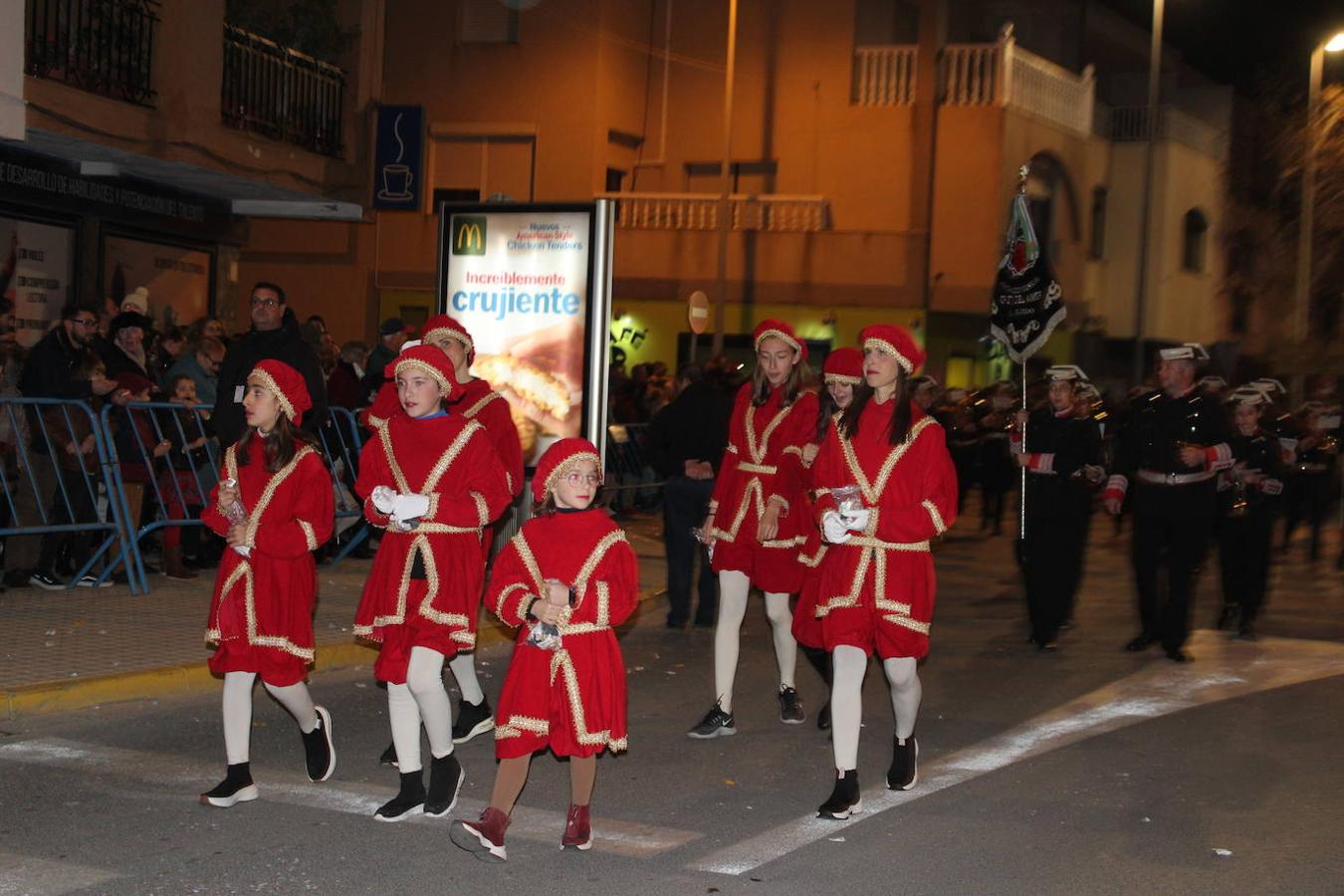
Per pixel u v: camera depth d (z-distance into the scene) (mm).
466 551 6293
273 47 20609
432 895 5418
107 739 7586
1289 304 34781
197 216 17359
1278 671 10469
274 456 6301
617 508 18234
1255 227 35781
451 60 29391
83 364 10906
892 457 6531
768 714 8797
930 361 29016
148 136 16703
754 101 30266
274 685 6469
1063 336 32562
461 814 6488
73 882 5406
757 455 8070
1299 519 18594
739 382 13742
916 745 7637
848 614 6570
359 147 25594
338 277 29375
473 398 8258
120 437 11180
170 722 7996
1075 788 7191
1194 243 36344
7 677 8188
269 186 16578
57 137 13766
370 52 25609
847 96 29750
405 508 6016
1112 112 34219
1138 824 6590
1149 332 34219
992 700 9312
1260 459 11875
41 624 9672
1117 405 21891
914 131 29047
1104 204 34250
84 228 15719
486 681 9555
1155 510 10766
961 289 28578
